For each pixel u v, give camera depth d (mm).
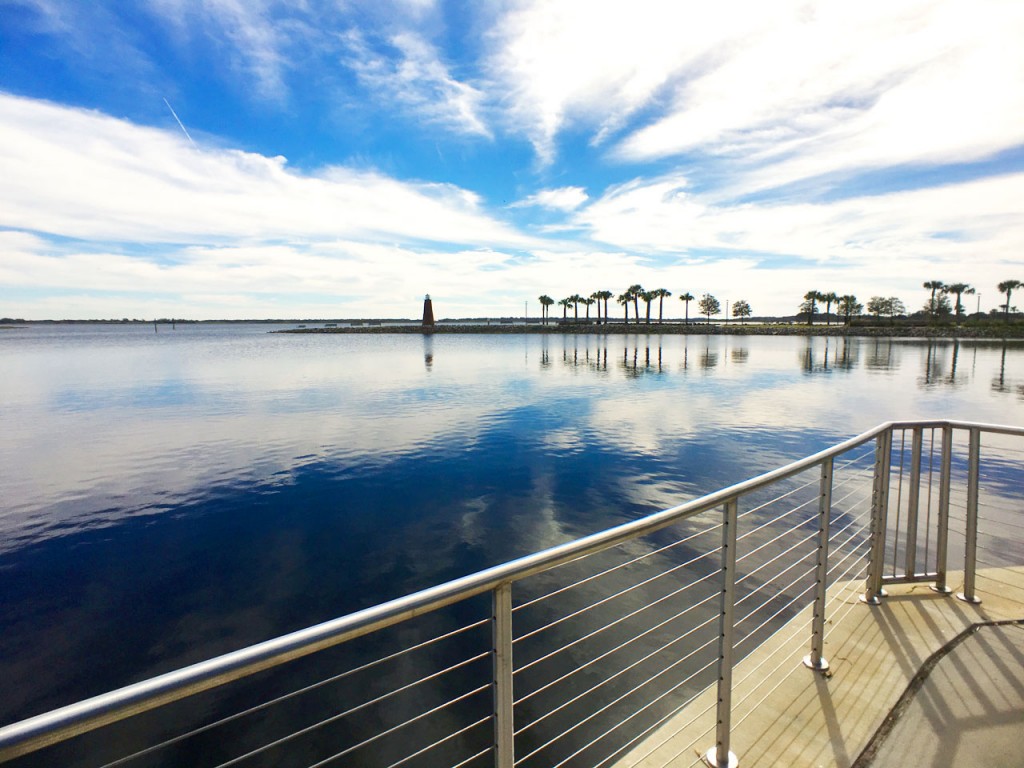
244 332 156625
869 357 45875
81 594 7129
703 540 8305
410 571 7707
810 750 2230
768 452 14359
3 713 5023
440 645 5805
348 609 6738
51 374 36875
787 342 70625
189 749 4492
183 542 8805
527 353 54812
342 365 42344
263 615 6598
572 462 13492
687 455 14086
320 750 4473
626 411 20844
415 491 11320
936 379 29938
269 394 26391
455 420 19312
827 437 16109
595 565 7457
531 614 6320
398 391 27078
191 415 20781
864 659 2771
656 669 5242
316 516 9906
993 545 7715
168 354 57938
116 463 13891
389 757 4387
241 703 4988
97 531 9328
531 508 10211
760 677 2717
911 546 3506
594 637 5785
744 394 25062
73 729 892
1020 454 13352
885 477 3225
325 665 5508
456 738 4551
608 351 56688
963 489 10625
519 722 4668
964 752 2135
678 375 33344
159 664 5707
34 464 13828
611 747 4352
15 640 6121
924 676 2604
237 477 12523
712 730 2445
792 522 8914
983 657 2723
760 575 7027
